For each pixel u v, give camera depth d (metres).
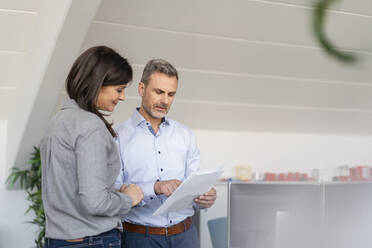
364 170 3.39
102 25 2.56
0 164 3.43
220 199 3.38
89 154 1.23
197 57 2.99
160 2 2.44
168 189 1.66
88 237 1.28
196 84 3.30
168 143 1.91
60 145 1.26
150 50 2.85
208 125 3.91
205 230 3.06
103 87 1.35
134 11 2.49
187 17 2.59
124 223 1.82
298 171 4.27
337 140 4.41
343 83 3.46
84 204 1.22
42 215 3.20
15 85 3.15
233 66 3.14
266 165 4.18
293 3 2.51
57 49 2.19
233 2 2.49
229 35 2.80
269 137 4.20
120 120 3.54
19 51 2.88
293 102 3.71
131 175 1.84
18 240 3.47
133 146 1.85
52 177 1.28
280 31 2.78
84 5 1.94
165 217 1.80
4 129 3.44
